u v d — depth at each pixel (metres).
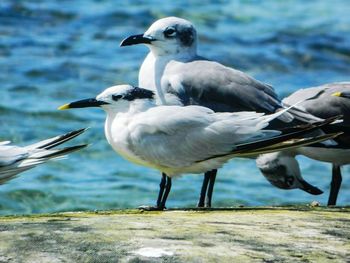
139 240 9.33
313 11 33.53
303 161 19.97
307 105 14.18
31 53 26.09
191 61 13.63
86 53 26.45
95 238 9.36
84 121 21.28
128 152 11.65
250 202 17.34
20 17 29.20
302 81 26.11
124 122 11.62
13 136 20.20
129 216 10.62
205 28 30.22
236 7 32.94
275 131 11.39
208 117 11.47
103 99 11.71
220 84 13.08
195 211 11.25
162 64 13.60
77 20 29.42
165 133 11.44
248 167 19.41
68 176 18.34
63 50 26.56
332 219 10.62
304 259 8.99
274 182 15.52
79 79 24.42
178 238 9.45
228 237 9.56
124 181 18.22
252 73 26.56
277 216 10.77
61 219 10.36
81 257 8.87
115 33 28.59
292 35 30.09
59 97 22.97
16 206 16.91
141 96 11.70
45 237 9.38
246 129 11.41
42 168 18.61
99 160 19.31
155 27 13.70
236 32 30.05
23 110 21.66
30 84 23.70
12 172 10.95
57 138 11.44
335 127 13.90
